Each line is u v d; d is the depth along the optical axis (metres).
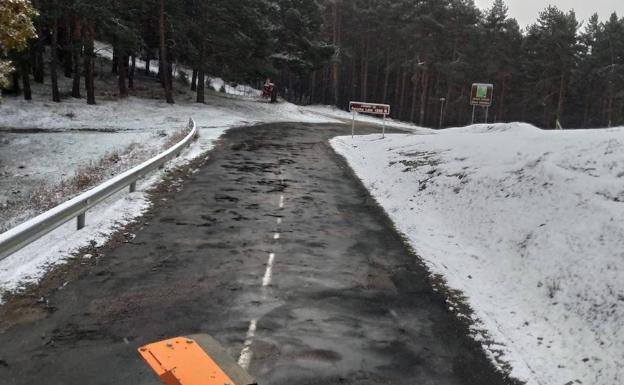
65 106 33.84
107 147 22.98
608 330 6.26
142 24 42.25
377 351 6.11
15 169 19.47
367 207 13.68
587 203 9.27
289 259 9.16
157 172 15.91
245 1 40.47
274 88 50.25
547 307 7.33
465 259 9.63
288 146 24.55
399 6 64.56
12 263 8.11
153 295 7.29
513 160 13.51
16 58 32.81
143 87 45.38
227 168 17.70
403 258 9.64
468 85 68.00
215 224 11.06
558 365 6.02
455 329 6.82
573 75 61.47
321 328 6.58
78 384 5.09
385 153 21.45
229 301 7.22
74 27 37.53
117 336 6.06
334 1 64.81
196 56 42.50
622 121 62.12
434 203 13.51
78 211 9.66
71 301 6.95
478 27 64.88
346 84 85.62
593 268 7.45
